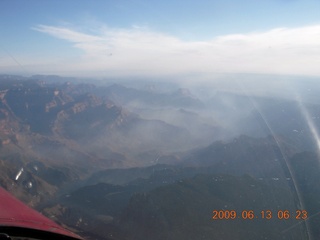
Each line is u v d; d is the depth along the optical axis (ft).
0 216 16.02
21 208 19.26
